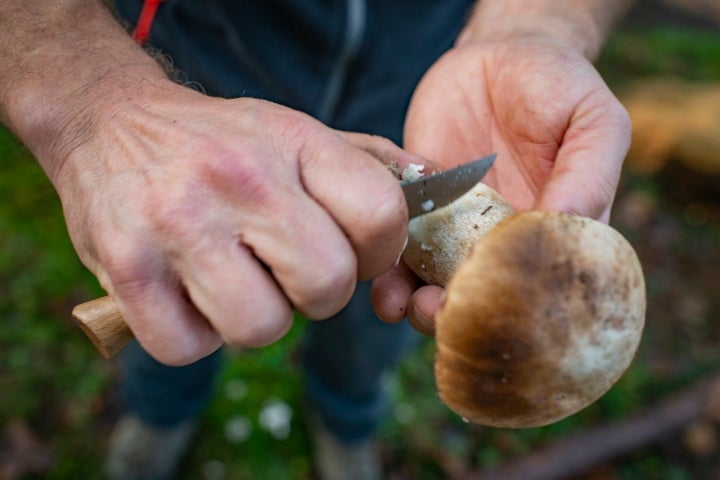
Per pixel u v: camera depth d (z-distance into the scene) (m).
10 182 0.70
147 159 0.22
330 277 0.21
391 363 0.50
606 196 0.27
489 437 0.60
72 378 0.57
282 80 0.44
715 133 0.91
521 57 0.32
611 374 0.23
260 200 0.20
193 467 0.55
